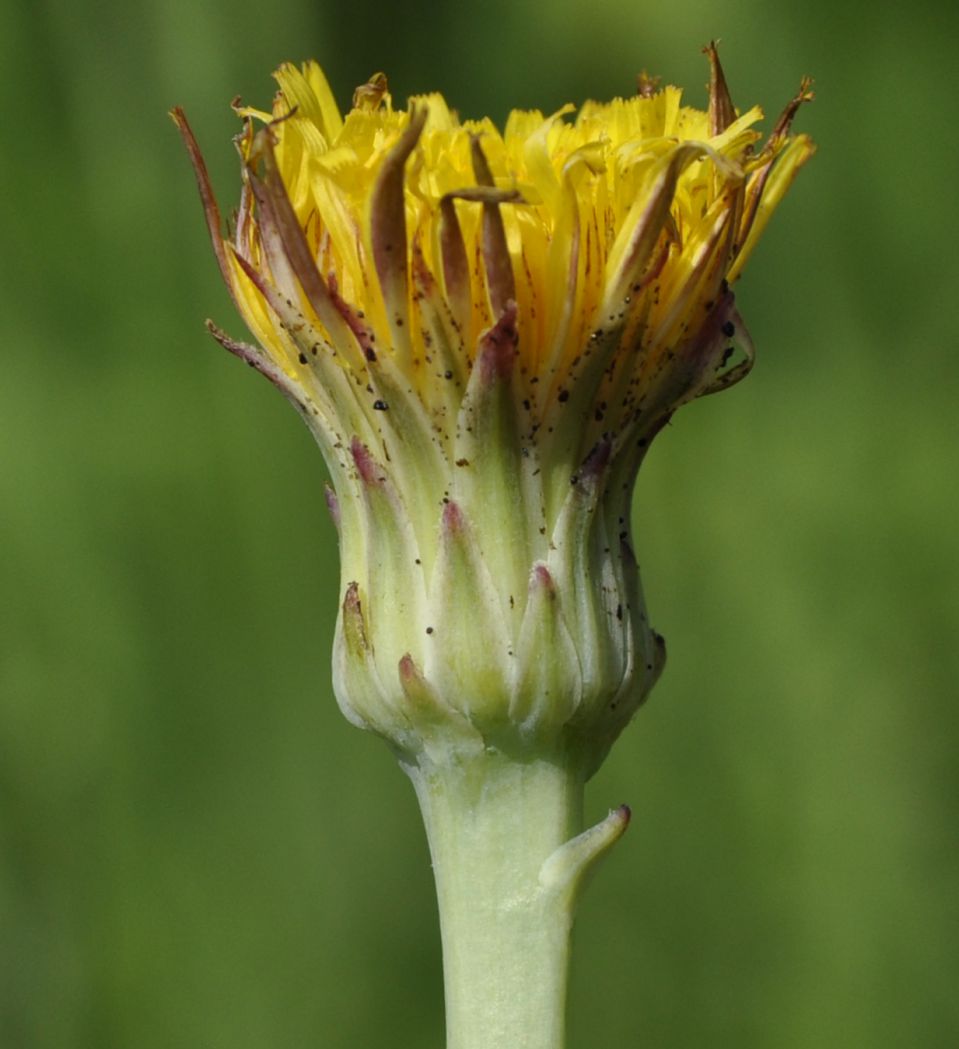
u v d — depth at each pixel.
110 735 0.27
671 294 0.18
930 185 0.37
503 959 0.18
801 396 0.36
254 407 0.29
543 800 0.18
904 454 0.34
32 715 0.27
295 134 0.18
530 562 0.18
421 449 0.18
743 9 0.39
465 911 0.18
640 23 0.39
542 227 0.18
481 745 0.18
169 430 0.28
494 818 0.18
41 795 0.27
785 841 0.29
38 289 0.28
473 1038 0.18
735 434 0.34
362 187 0.18
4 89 0.29
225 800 0.27
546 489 0.18
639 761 0.30
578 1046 0.28
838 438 0.34
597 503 0.18
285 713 0.28
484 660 0.18
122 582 0.27
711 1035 0.28
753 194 0.18
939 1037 0.27
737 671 0.30
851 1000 0.28
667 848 0.29
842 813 0.29
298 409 0.18
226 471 0.28
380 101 0.18
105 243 0.29
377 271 0.17
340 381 0.18
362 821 0.28
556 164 0.18
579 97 0.40
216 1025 0.26
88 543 0.27
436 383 0.18
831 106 0.38
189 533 0.28
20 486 0.27
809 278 0.37
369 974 0.27
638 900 0.29
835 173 0.38
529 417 0.18
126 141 0.29
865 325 0.36
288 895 0.27
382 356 0.18
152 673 0.27
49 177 0.28
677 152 0.17
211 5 0.29
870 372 0.36
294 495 0.29
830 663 0.30
